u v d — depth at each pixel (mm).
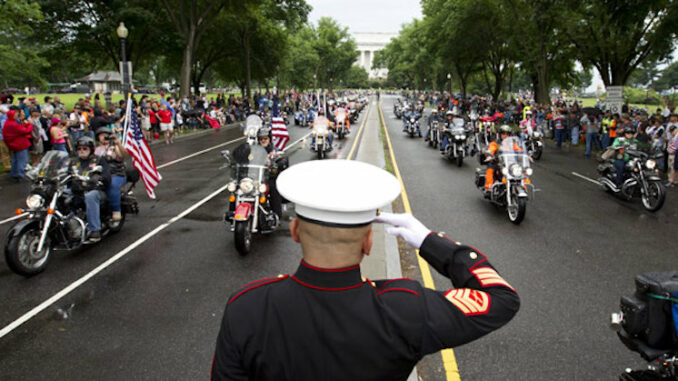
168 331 4289
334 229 1137
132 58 36750
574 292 5137
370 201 1132
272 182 7062
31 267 5559
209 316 4582
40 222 5688
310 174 1240
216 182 11211
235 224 6219
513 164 8070
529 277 5586
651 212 8812
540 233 7414
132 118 8836
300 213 1178
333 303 1141
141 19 30203
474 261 1318
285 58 55438
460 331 1162
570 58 31828
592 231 7543
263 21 42688
